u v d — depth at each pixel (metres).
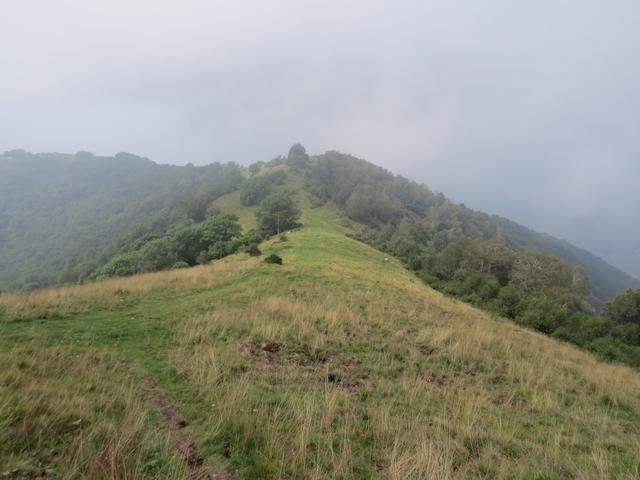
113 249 75.12
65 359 7.07
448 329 14.19
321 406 6.35
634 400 10.08
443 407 7.17
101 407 5.23
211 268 24.09
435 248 83.12
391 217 111.31
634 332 30.31
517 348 14.36
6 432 4.05
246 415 5.33
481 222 122.25
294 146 156.75
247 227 74.44
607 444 6.62
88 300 13.36
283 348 9.89
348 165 133.38
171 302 14.51
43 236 131.62
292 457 4.55
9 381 5.44
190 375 7.05
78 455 3.85
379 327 13.52
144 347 8.85
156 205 123.31
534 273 51.12
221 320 11.45
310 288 19.14
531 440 6.35
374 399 7.12
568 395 9.53
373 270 32.34
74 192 181.12
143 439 4.34
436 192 148.00
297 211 69.12
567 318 31.91
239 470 4.25
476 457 5.34
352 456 4.79
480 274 46.81
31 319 10.18
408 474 4.30
